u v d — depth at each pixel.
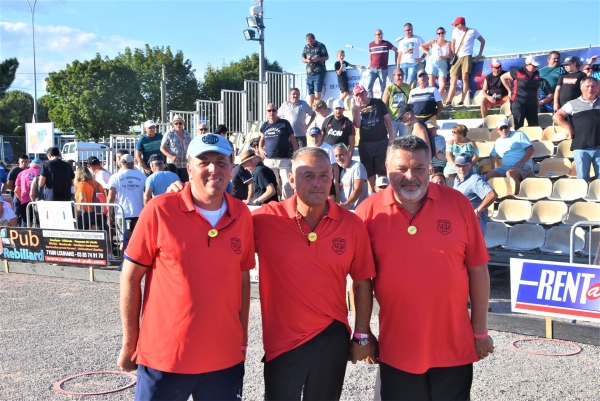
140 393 2.94
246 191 9.02
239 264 3.03
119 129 53.94
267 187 8.42
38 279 9.27
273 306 3.15
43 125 29.09
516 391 4.54
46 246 9.62
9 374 5.06
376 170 11.00
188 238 2.89
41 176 11.52
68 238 9.37
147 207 2.97
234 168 9.00
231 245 2.96
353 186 8.97
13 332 6.31
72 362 5.34
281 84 17.95
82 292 8.27
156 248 2.93
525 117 12.68
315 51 15.39
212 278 2.89
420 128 10.46
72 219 9.77
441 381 3.16
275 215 3.19
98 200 10.95
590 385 4.64
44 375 5.03
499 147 10.70
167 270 2.90
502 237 9.05
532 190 10.06
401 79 12.55
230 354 2.97
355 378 4.87
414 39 15.58
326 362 3.09
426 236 3.11
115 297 7.94
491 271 9.30
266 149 11.41
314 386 3.11
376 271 3.23
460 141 10.42
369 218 3.29
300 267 3.07
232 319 2.98
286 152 11.34
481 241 3.23
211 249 2.91
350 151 11.02
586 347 5.62
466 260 3.24
